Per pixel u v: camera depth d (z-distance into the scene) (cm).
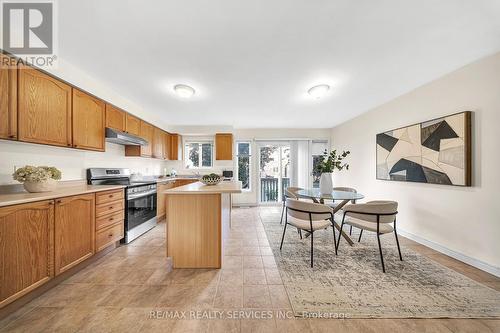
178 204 208
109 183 305
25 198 149
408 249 251
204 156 545
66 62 206
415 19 147
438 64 211
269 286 176
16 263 141
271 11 139
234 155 540
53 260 167
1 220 133
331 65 212
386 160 326
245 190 549
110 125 279
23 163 195
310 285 177
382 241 279
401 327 132
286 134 545
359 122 411
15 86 164
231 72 226
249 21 149
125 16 143
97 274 195
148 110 373
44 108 188
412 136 276
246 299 159
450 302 154
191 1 131
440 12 140
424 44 177
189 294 165
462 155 212
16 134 165
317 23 151
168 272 200
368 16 144
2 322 134
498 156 189
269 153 561
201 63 208
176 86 260
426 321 137
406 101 290
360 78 242
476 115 205
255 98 309
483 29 157
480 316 140
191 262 208
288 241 284
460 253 220
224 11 139
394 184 315
